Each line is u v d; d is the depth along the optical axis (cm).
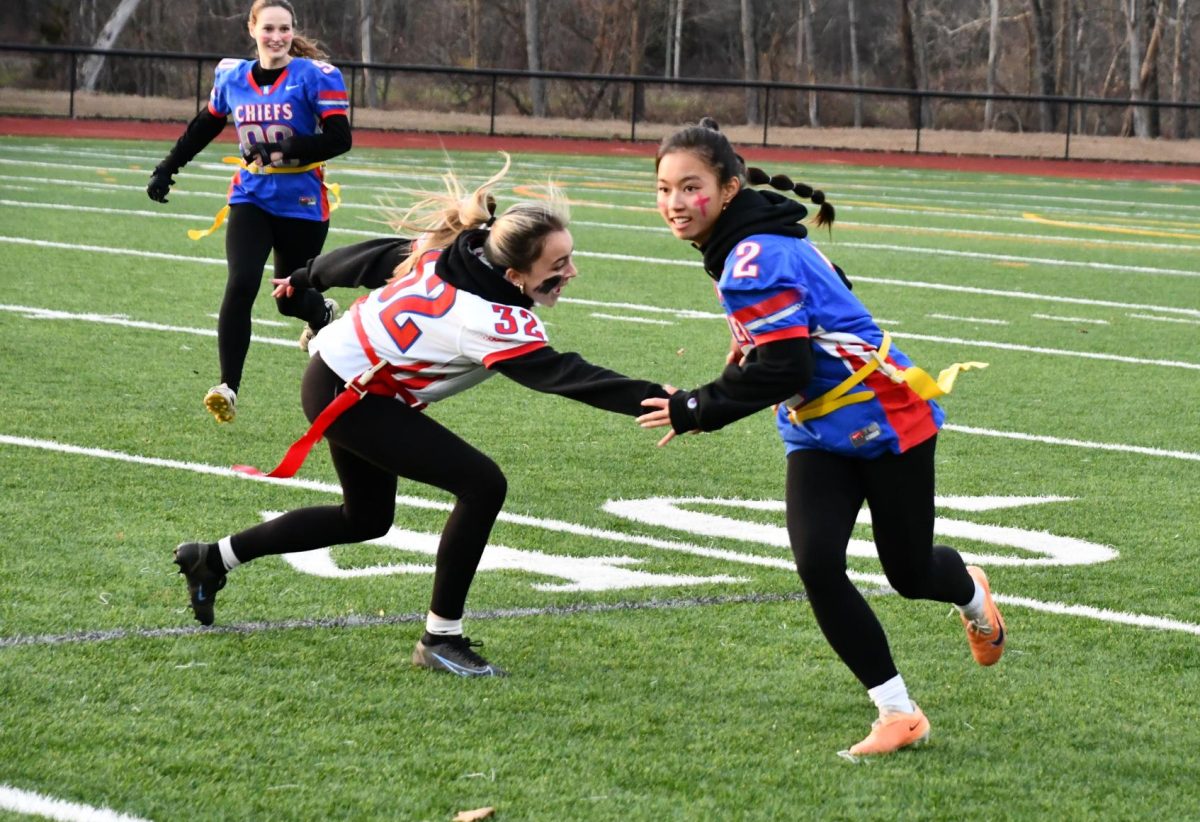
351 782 918
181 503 1563
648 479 1764
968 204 5941
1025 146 8712
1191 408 2283
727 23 14388
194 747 963
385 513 1166
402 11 13738
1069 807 923
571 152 7919
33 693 1042
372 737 991
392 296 1082
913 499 1020
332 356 1095
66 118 7788
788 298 949
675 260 3819
